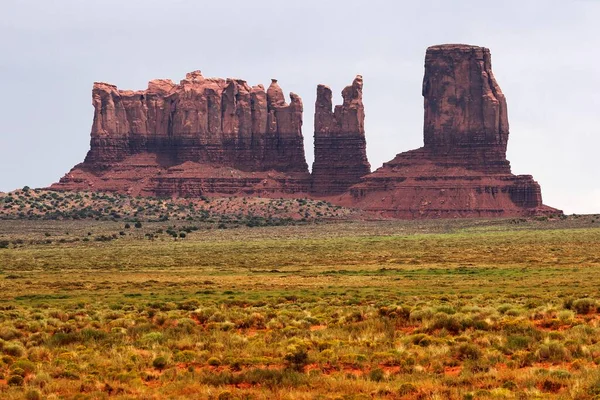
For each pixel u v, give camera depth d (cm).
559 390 8319
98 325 12756
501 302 14500
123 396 8438
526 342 10000
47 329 12319
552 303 13388
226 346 10488
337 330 11319
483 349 9862
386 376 8931
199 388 8638
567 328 11144
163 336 11162
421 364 9381
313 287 19938
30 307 15788
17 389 8706
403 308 12525
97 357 10088
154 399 8375
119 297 17912
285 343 10538
